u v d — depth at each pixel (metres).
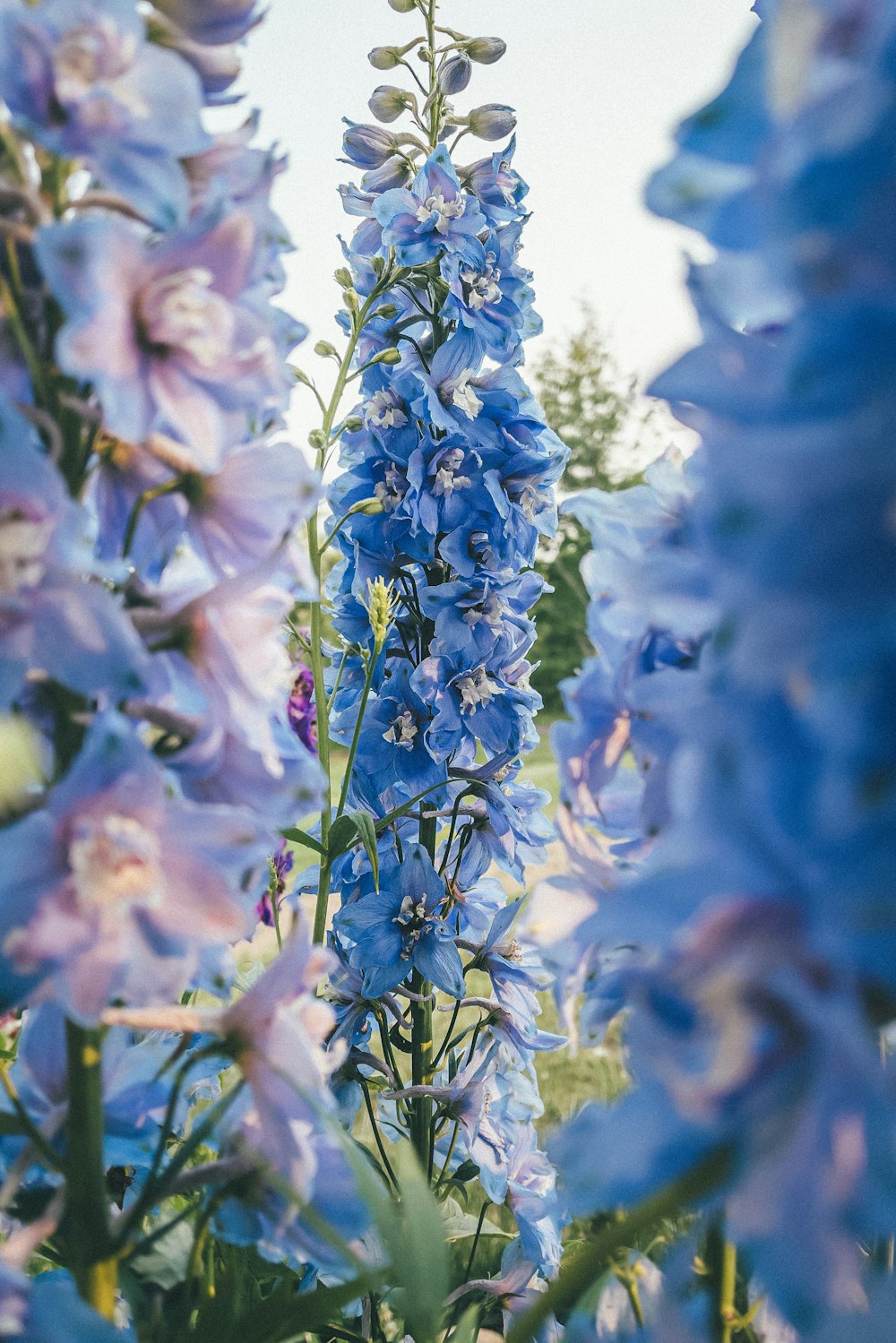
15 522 0.33
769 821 0.22
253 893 0.38
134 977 0.34
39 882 0.33
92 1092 0.38
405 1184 0.38
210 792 0.41
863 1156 0.23
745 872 0.23
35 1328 0.33
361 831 0.69
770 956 0.23
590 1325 0.42
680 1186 0.26
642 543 0.36
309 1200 0.39
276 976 0.38
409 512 0.80
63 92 0.34
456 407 0.81
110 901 0.33
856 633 0.22
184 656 0.39
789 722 0.23
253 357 0.37
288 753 0.41
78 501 0.38
